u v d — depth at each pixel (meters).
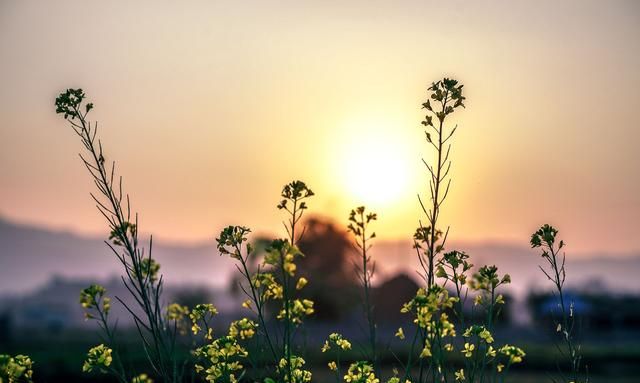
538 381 29.75
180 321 6.66
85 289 5.70
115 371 5.60
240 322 5.80
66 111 5.71
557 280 5.99
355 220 6.09
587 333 62.47
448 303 5.42
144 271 6.25
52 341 59.34
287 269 5.07
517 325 49.25
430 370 5.46
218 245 5.61
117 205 5.58
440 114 6.03
